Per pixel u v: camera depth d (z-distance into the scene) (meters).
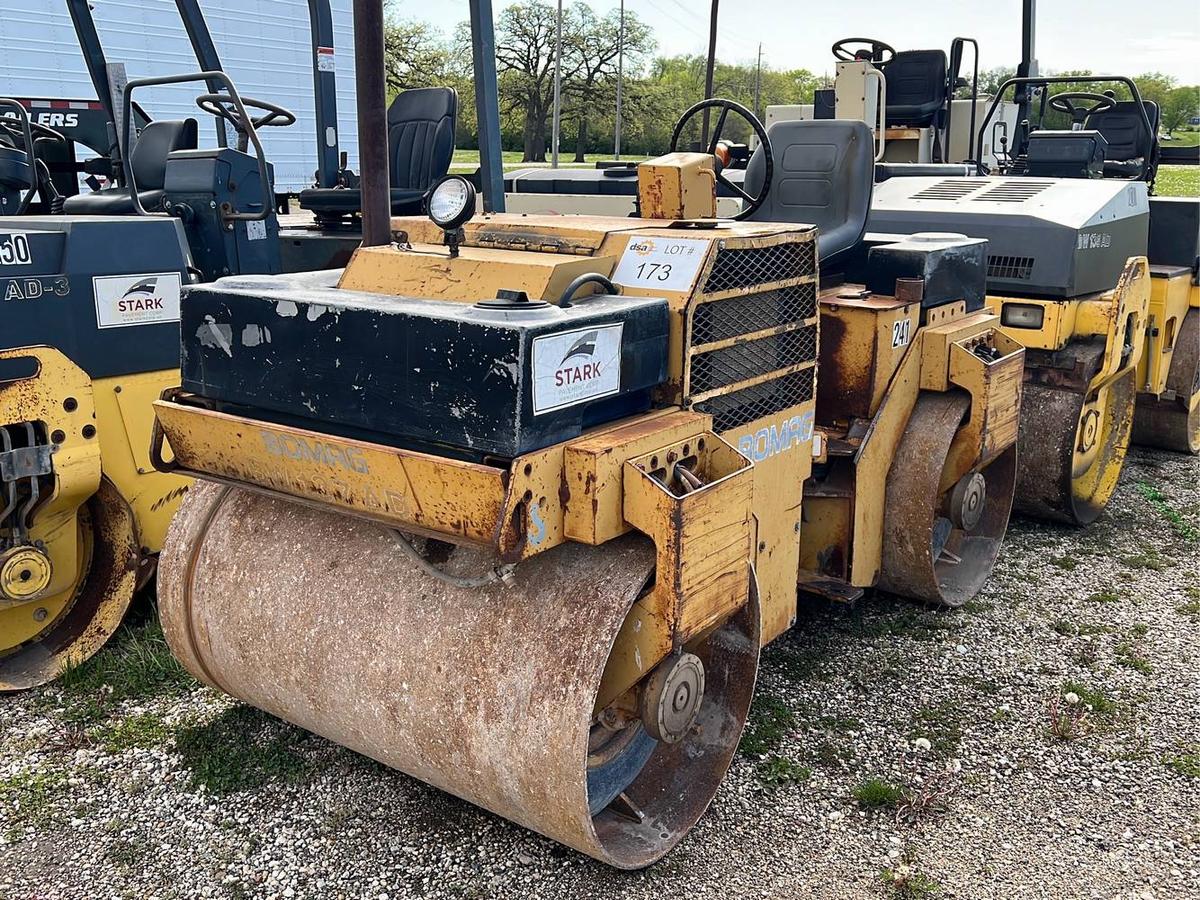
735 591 2.57
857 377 3.76
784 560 3.29
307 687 2.74
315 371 2.46
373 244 3.14
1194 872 2.70
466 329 2.20
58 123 6.47
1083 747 3.27
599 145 38.97
